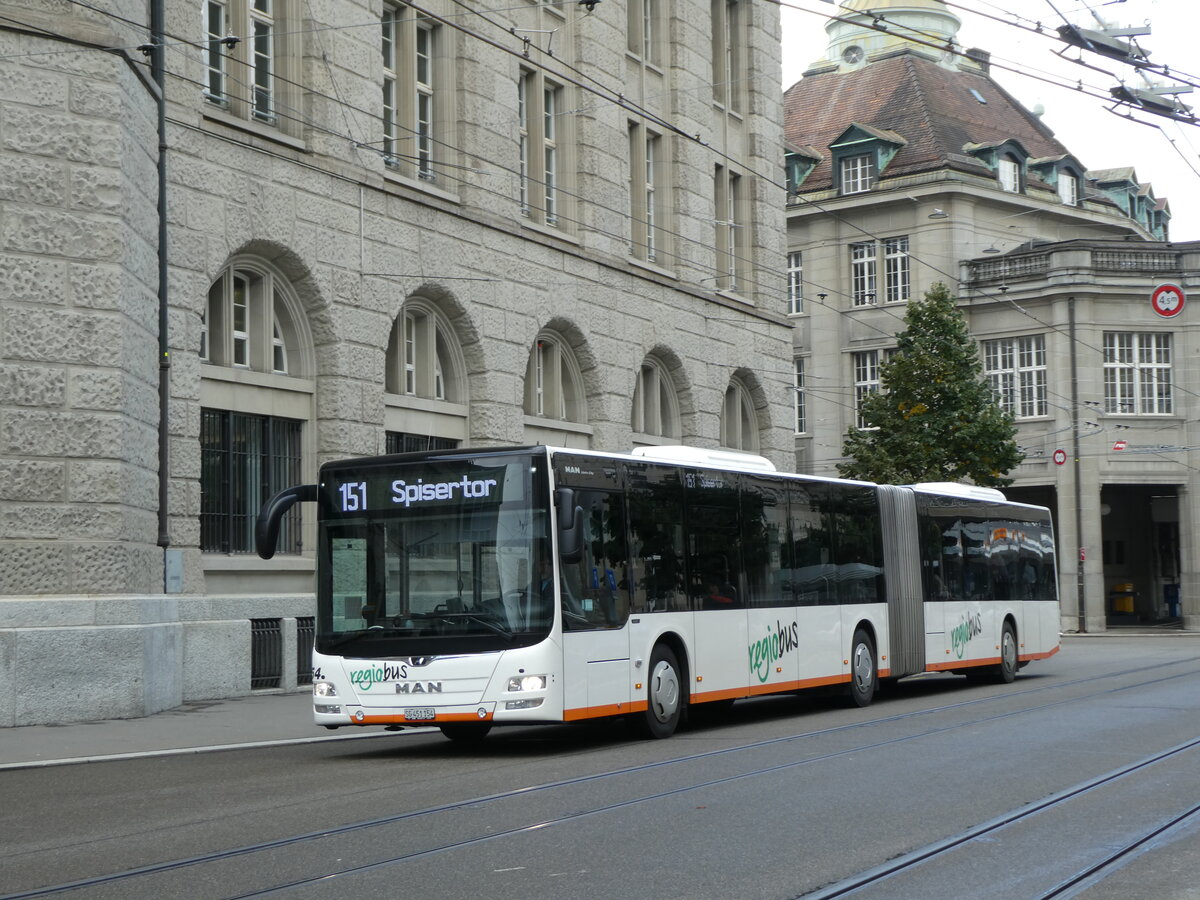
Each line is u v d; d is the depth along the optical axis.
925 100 58.53
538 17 29.41
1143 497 57.38
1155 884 8.24
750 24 38.06
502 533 14.87
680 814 10.48
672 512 17.11
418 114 26.45
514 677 14.53
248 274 22.61
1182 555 52.84
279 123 23.03
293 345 23.28
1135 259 53.00
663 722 16.62
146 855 9.16
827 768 13.10
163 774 13.52
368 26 24.48
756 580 18.67
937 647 23.50
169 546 20.00
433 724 14.78
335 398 23.38
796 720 18.81
